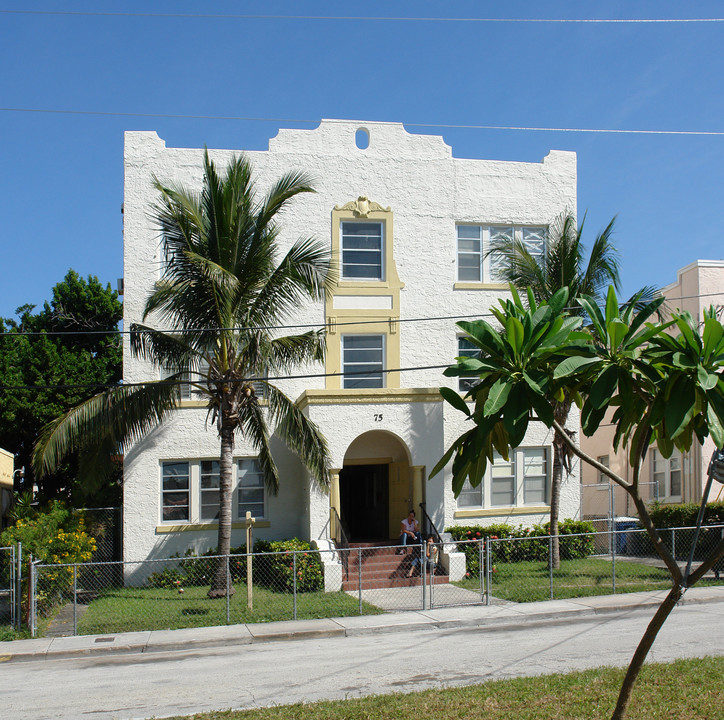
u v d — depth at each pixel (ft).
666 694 30.09
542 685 32.40
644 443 23.59
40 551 57.36
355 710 30.17
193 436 73.26
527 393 21.52
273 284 59.52
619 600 55.93
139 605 59.06
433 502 71.51
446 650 42.88
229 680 38.06
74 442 63.98
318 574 64.39
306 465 64.39
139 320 72.33
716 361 21.18
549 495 79.56
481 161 80.79
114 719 32.01
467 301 78.64
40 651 45.27
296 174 62.08
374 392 70.49
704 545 73.46
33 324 100.99
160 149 74.59
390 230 77.66
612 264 69.00
